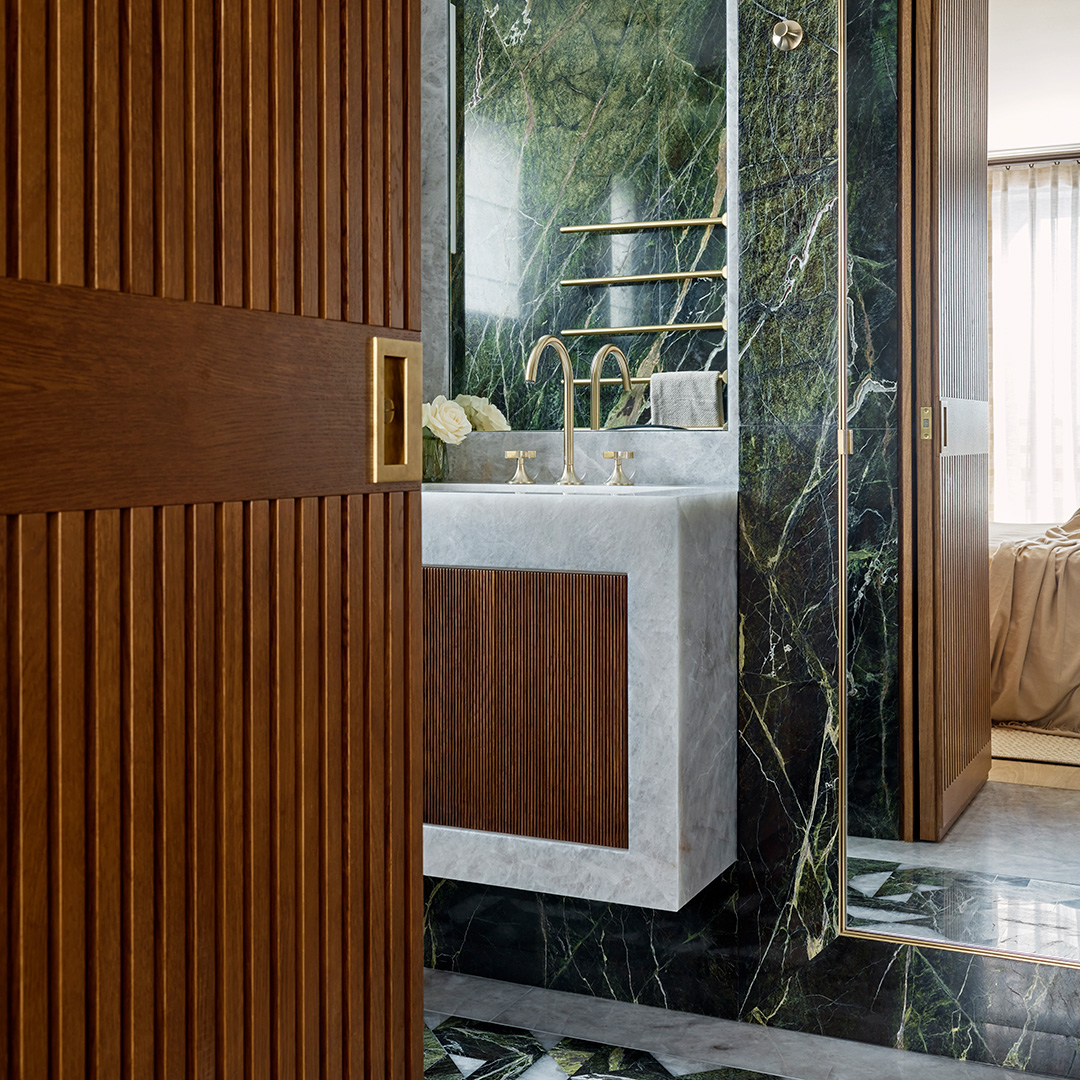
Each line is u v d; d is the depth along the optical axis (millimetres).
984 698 2031
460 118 2773
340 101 827
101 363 633
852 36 2076
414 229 913
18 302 585
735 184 2332
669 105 2561
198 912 725
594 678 2029
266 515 762
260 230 748
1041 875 2012
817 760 2162
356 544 858
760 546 2189
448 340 2789
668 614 1949
